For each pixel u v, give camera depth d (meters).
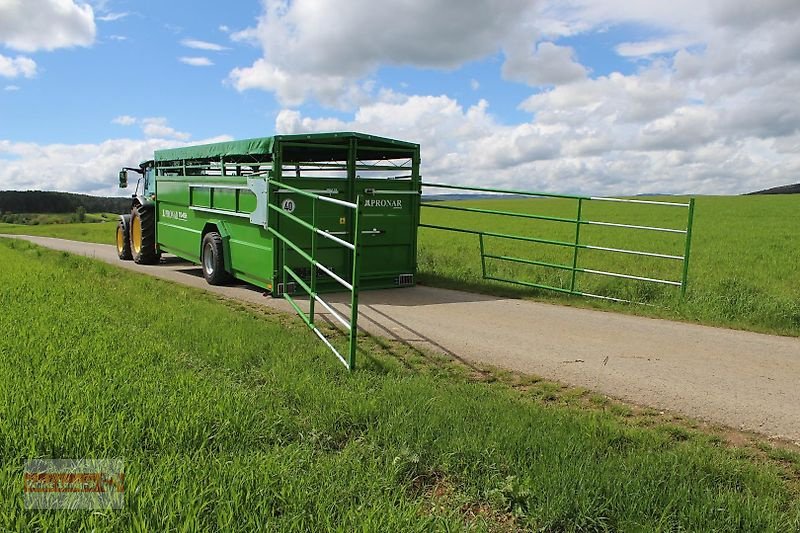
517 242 24.36
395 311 8.99
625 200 9.66
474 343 7.16
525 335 7.62
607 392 5.52
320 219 9.99
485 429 4.18
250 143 9.94
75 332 6.40
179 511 2.90
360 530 2.88
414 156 10.98
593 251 20.31
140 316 7.62
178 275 13.12
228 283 11.46
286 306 9.25
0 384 4.50
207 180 11.62
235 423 4.04
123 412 4.03
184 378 4.86
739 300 8.94
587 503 3.22
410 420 4.25
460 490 3.51
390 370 5.83
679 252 20.61
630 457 3.85
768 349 7.08
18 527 2.75
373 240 10.65
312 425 4.27
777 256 19.05
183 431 3.83
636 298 9.92
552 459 3.70
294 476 3.37
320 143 9.90
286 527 2.88
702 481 3.56
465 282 11.67
